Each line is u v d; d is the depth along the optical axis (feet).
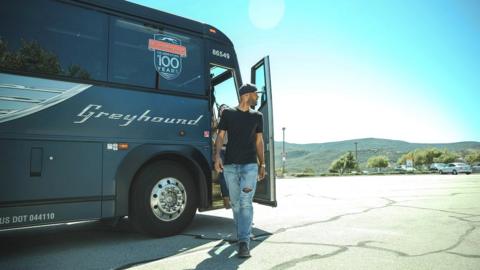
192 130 18.48
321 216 23.27
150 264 12.89
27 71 14.33
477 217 22.50
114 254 14.40
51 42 14.96
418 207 27.61
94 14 16.16
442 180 80.79
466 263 12.59
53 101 14.74
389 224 20.12
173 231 17.57
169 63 18.20
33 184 14.07
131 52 16.97
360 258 13.23
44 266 12.87
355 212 25.02
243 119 14.01
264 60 20.22
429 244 15.30
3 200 13.47
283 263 12.69
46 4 15.03
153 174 17.12
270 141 19.51
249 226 13.66
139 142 16.67
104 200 15.58
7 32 14.10
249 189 13.75
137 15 17.44
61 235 18.69
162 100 17.63
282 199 35.19
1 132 13.64
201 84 19.27
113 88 16.22
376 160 349.82
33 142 14.19
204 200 18.61
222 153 19.89
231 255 13.85
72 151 14.97
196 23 19.75
